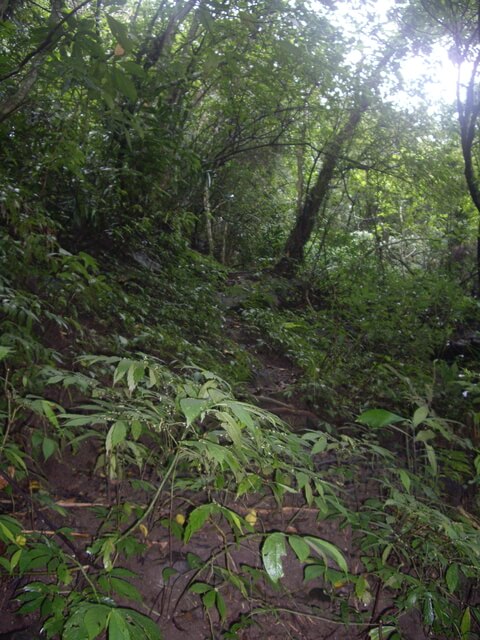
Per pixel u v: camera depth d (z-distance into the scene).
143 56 6.20
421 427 4.41
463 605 2.76
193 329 5.61
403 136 9.34
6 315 3.40
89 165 5.66
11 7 5.23
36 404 2.30
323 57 7.70
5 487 2.60
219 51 6.21
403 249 11.05
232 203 11.63
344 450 2.98
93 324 4.54
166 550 2.62
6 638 2.11
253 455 2.37
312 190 10.23
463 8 7.41
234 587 2.55
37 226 4.46
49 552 2.16
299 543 1.90
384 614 2.67
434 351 6.80
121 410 2.40
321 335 6.79
